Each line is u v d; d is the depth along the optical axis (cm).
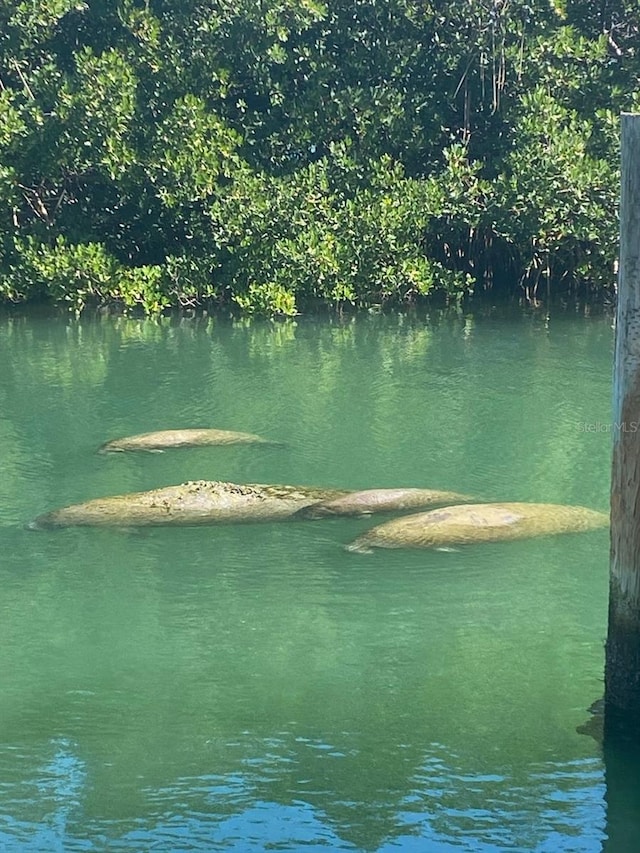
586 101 2441
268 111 2539
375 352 1845
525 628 769
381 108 2458
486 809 556
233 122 2525
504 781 579
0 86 2531
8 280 2331
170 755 613
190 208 2419
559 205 2270
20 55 2508
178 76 2455
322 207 2350
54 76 2425
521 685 687
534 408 1445
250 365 1753
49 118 2414
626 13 2511
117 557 916
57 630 781
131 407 1477
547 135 2298
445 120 2525
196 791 578
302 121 2464
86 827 545
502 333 2011
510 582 847
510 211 2305
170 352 1870
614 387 567
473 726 636
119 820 552
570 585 840
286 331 2073
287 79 2536
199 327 2130
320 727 640
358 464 1189
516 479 1124
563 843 530
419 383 1602
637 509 566
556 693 676
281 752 611
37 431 1355
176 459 1223
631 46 2531
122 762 605
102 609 812
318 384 1605
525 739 621
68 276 2294
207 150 2367
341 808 563
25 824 549
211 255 2380
